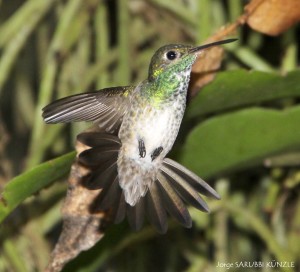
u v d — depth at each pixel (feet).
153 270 9.78
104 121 9.07
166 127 9.06
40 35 9.86
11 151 9.98
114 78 9.74
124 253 9.70
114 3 9.87
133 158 9.03
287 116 9.26
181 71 9.09
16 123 9.96
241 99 9.25
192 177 9.04
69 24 9.63
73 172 9.12
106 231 9.30
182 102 9.09
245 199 9.69
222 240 9.56
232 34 9.19
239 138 9.28
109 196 9.00
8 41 9.63
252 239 9.69
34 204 9.52
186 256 9.68
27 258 9.52
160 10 9.75
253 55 9.53
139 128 9.05
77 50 9.70
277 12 9.15
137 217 9.01
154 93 9.07
